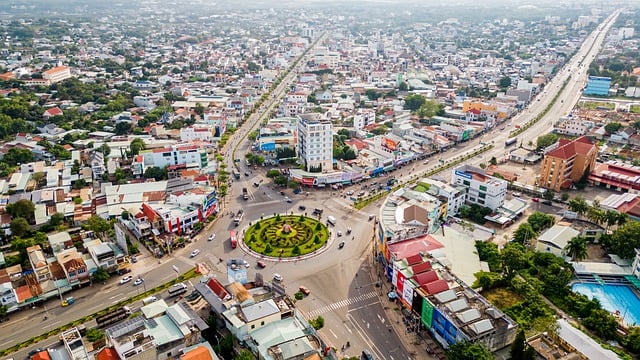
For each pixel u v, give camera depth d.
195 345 148.62
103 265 194.25
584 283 191.62
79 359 141.75
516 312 168.88
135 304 179.12
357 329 167.00
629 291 187.38
